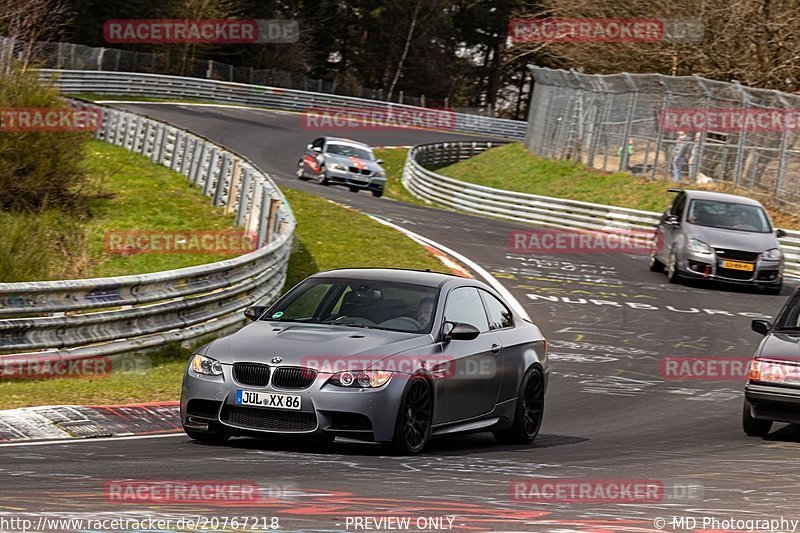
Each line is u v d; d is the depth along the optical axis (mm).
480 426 24047
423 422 22172
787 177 81188
